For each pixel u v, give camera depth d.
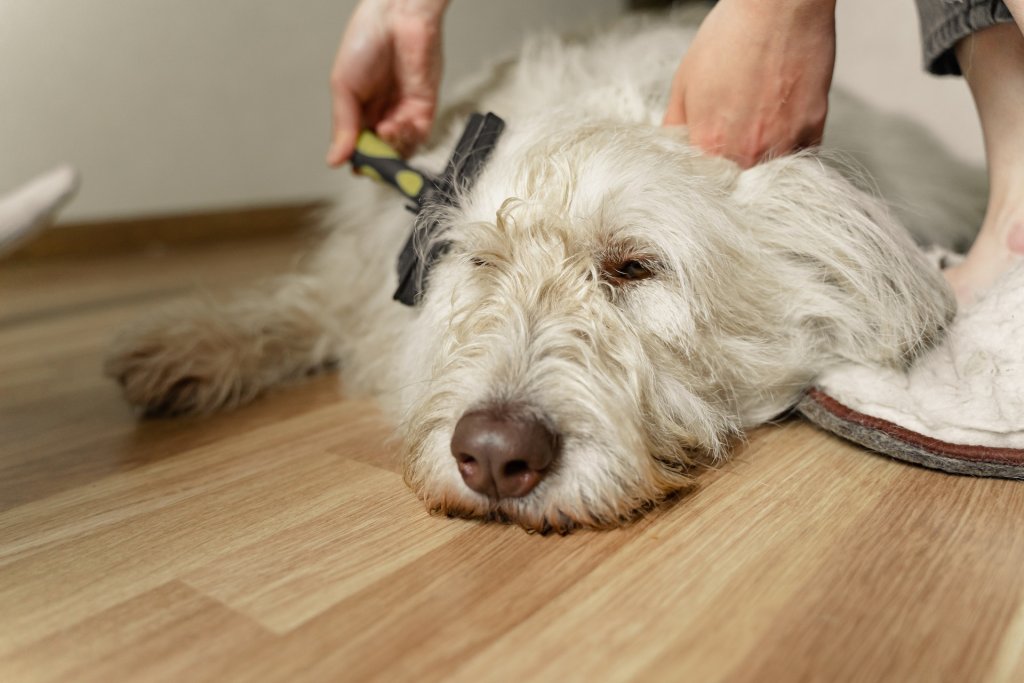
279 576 0.93
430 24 1.72
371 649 0.79
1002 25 1.24
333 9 4.36
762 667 0.74
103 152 3.65
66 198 2.27
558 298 1.22
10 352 2.06
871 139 1.76
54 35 3.41
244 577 0.93
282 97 4.25
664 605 0.84
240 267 3.24
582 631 0.80
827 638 0.77
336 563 0.96
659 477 1.07
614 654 0.76
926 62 1.41
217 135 4.03
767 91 1.29
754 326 1.34
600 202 1.25
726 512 1.04
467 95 1.90
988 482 1.10
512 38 4.83
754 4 1.19
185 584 0.92
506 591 0.88
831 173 1.43
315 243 2.97
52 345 2.12
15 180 3.41
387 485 1.19
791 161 1.41
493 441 0.99
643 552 0.95
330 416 1.55
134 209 3.80
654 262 1.26
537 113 1.51
